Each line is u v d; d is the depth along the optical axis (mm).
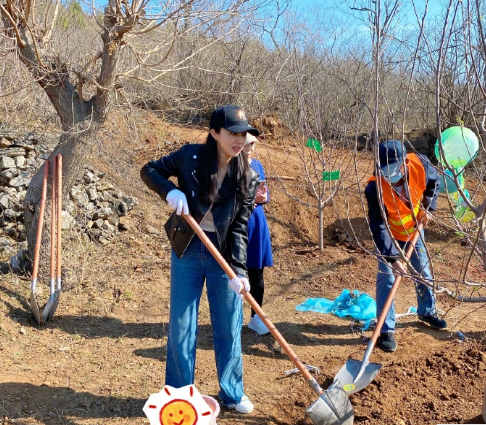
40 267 5027
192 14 4629
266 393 3623
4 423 3125
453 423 3125
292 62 7777
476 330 4555
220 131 2865
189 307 3180
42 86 4871
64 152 4957
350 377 3402
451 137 3928
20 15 4605
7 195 5945
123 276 5512
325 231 7074
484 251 2715
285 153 8414
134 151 7504
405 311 5051
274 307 5199
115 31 4602
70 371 3793
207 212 3002
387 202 3930
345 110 6332
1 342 4059
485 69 2379
